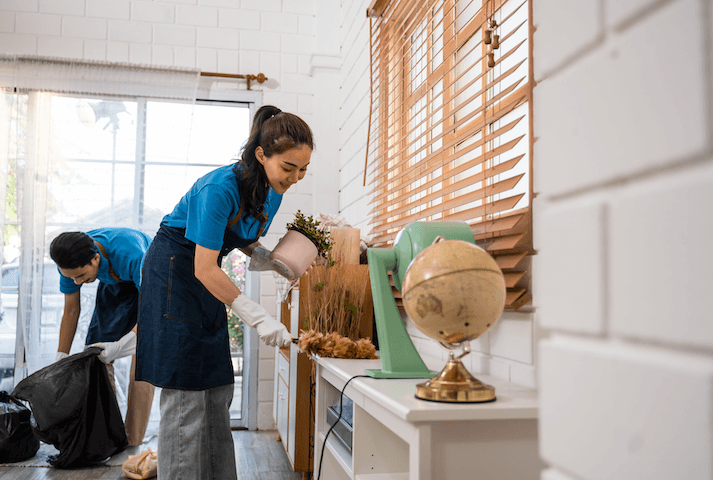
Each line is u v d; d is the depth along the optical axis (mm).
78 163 3502
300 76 3822
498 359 1460
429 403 1014
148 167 3580
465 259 1013
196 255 1633
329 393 1904
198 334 1720
